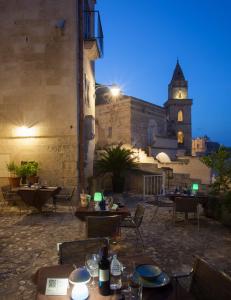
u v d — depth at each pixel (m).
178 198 6.40
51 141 9.67
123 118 22.11
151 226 7.01
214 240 5.87
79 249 2.94
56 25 9.52
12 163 9.59
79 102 9.89
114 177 12.08
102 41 11.66
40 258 4.82
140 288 1.98
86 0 10.99
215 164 8.01
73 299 1.87
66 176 9.58
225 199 7.24
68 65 9.62
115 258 2.38
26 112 9.77
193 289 2.36
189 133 37.88
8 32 9.87
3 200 9.74
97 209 5.32
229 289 2.04
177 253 5.07
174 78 42.22
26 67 9.77
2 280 3.98
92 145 12.69
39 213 8.38
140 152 18.22
